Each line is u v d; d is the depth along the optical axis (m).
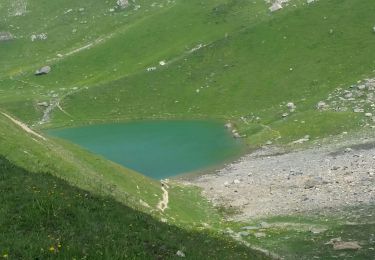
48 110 142.25
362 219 42.03
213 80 138.12
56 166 44.31
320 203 50.69
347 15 140.75
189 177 78.44
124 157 95.62
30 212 23.31
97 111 138.50
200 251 26.61
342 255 33.25
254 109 120.81
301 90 121.50
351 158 69.50
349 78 118.19
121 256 20.42
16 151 43.06
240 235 42.34
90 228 23.66
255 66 137.50
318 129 92.94
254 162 82.12
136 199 49.53
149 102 137.50
